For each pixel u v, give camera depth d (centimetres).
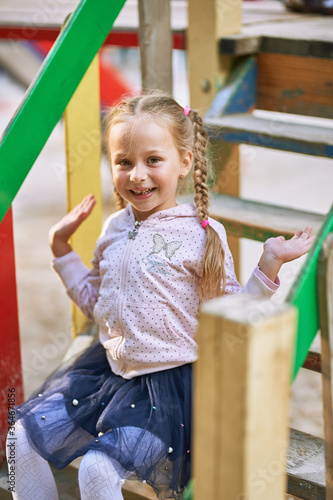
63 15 285
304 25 250
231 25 226
